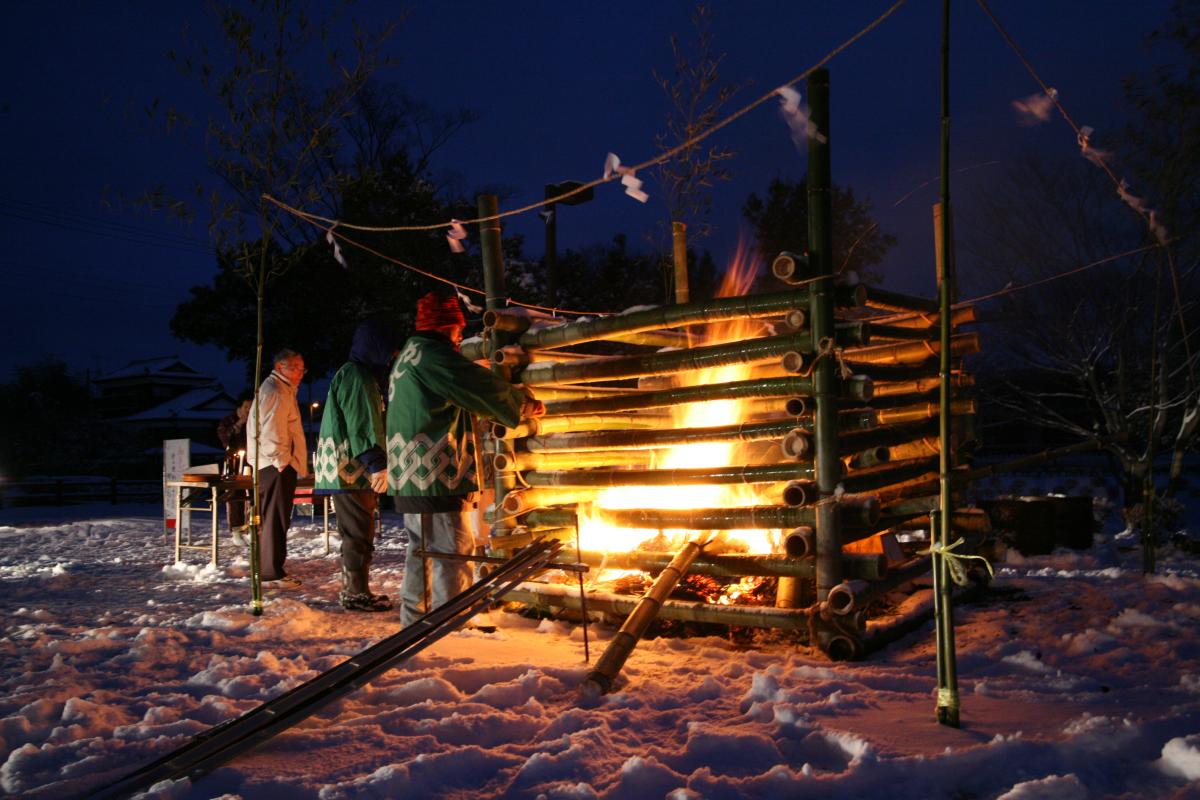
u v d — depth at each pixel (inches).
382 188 815.1
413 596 202.1
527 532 213.9
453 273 863.1
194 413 2042.3
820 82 166.7
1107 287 402.3
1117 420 399.2
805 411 167.5
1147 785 98.0
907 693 140.4
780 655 171.2
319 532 493.0
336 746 117.4
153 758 115.8
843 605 163.0
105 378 2394.2
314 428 941.2
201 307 938.1
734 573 182.5
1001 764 104.6
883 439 194.7
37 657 173.5
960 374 235.1
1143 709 126.4
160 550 416.2
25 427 1744.6
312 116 222.5
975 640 178.7
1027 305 421.7
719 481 183.3
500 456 213.9
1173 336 398.0
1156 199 310.3
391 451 200.2
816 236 168.1
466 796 102.0
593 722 124.3
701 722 126.6
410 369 197.6
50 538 505.4
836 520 169.6
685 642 181.6
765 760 111.7
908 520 218.2
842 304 171.5
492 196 218.1
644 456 230.5
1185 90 293.6
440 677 149.6
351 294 859.4
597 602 194.9
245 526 373.1
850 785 102.0
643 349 306.5
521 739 122.5
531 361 216.5
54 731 123.8
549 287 569.3
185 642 185.8
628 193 154.1
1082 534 318.7
